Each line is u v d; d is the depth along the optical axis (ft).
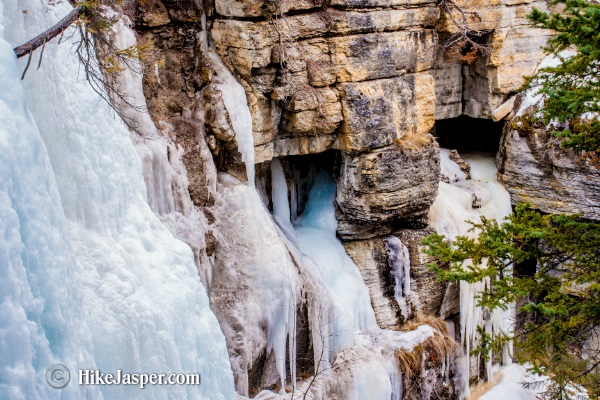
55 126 24.77
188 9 36.63
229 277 37.17
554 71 31.89
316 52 40.32
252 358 36.52
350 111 41.52
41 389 18.11
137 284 26.00
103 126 27.66
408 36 43.45
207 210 37.27
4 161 17.93
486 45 51.83
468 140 59.82
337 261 44.32
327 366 40.57
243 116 38.73
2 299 17.12
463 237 32.96
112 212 27.14
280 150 42.11
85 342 21.34
